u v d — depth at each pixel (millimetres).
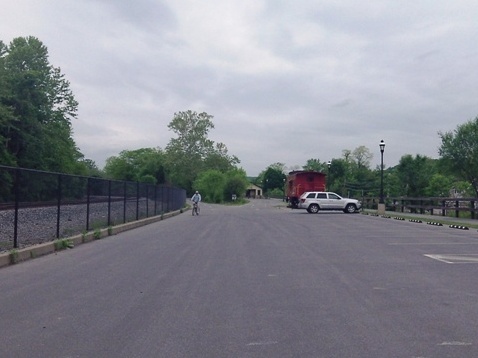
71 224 20719
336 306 9414
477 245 19594
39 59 59625
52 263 14875
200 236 23359
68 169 65188
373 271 13312
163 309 9242
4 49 59250
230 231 26141
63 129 63750
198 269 13664
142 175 111938
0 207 14734
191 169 112500
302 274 12852
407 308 9242
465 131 45531
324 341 7324
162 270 13539
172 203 49438
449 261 15164
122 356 6777
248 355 6754
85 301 9906
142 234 24656
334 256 16250
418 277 12414
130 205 31016
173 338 7523
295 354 6773
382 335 7594
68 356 6797
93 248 18703
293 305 9500
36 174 17266
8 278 12406
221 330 7902
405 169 63844
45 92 59750
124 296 10336
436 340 7332
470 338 7414
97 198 24281
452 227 29156
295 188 60156
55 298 10180
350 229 27594
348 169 93562
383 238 22359
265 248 18438
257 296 10281
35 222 17219
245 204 85812
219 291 10773
